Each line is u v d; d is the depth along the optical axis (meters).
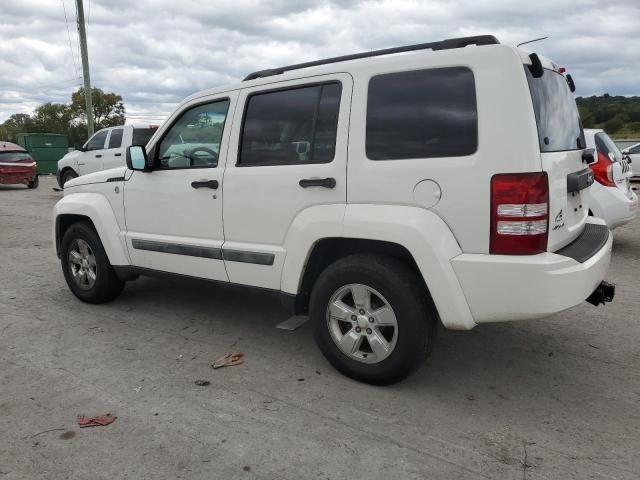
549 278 2.92
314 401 3.39
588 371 3.80
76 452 2.86
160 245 4.57
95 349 4.26
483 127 2.99
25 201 16.03
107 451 2.87
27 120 68.31
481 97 3.01
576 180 3.36
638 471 2.67
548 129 3.16
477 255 3.05
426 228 3.13
